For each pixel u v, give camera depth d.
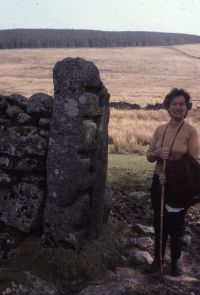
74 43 112.19
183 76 65.75
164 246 3.58
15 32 117.38
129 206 5.25
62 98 3.26
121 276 3.41
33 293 3.03
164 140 3.37
